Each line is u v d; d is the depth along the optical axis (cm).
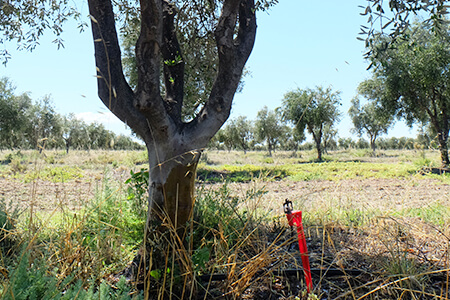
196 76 431
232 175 1524
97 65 288
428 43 1644
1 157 2325
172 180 298
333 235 400
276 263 337
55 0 495
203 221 373
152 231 290
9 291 186
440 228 414
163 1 343
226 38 311
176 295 272
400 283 282
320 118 2980
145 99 279
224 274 308
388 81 1797
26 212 448
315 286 306
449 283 295
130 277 309
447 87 1695
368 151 3953
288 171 1672
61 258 291
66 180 1113
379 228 379
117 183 504
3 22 496
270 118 4153
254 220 393
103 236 338
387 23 290
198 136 304
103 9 292
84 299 212
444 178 1236
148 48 279
